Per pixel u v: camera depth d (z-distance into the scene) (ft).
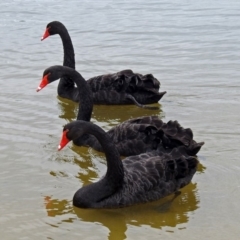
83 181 37.63
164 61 62.59
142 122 41.68
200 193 35.94
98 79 52.60
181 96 52.75
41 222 32.63
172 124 39.99
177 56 64.23
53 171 38.91
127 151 40.47
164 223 32.73
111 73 57.36
